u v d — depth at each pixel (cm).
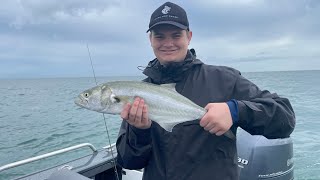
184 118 80
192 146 78
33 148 385
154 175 81
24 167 294
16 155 354
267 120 74
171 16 85
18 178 124
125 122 93
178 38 85
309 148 279
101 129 482
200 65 88
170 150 79
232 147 80
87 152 340
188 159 78
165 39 86
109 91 87
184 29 85
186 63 86
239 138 147
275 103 76
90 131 470
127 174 152
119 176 152
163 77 89
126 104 79
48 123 559
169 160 79
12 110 783
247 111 73
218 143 79
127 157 83
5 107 861
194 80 85
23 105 909
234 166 80
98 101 88
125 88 86
